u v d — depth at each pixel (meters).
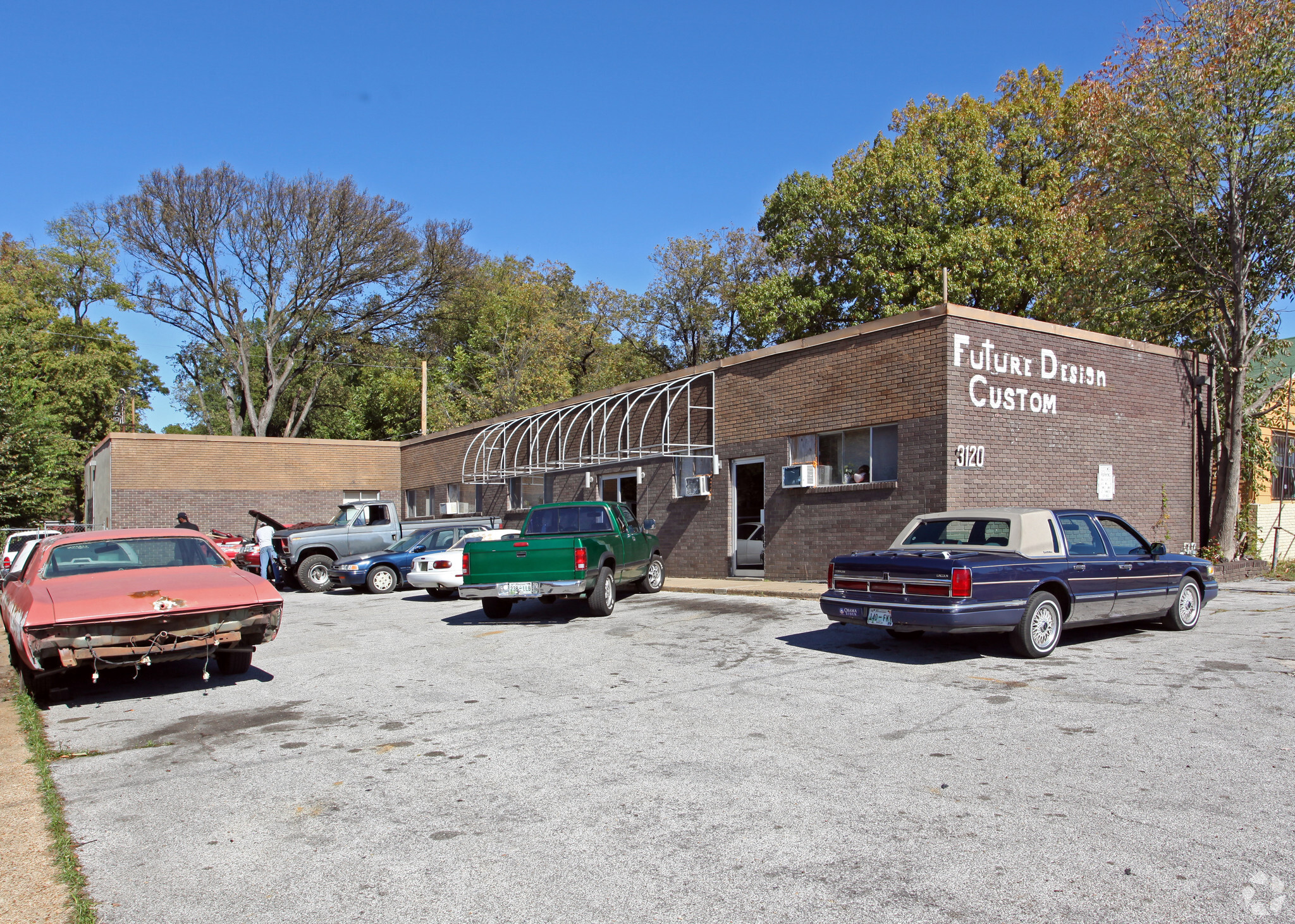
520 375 41.81
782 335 32.41
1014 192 27.30
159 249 41.00
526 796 5.09
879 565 9.02
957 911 3.56
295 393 49.72
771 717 6.73
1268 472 20.14
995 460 14.02
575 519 14.38
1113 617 9.55
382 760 5.90
